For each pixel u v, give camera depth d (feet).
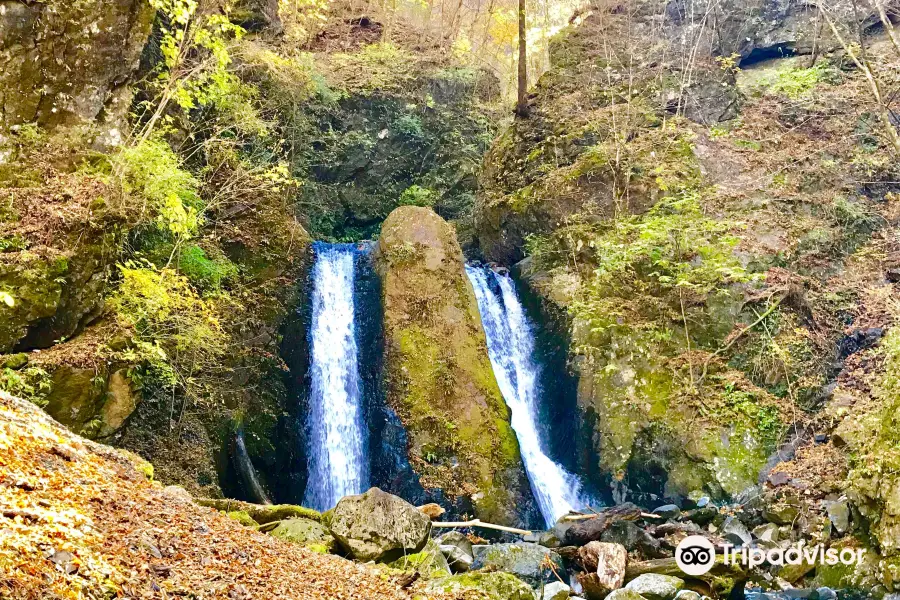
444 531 33.45
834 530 27.68
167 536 13.11
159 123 33.32
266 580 13.73
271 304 38.09
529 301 44.83
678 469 34.99
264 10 47.70
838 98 46.73
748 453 33.91
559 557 27.40
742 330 36.14
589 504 37.78
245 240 38.27
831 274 38.86
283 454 37.04
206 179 36.86
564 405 40.40
